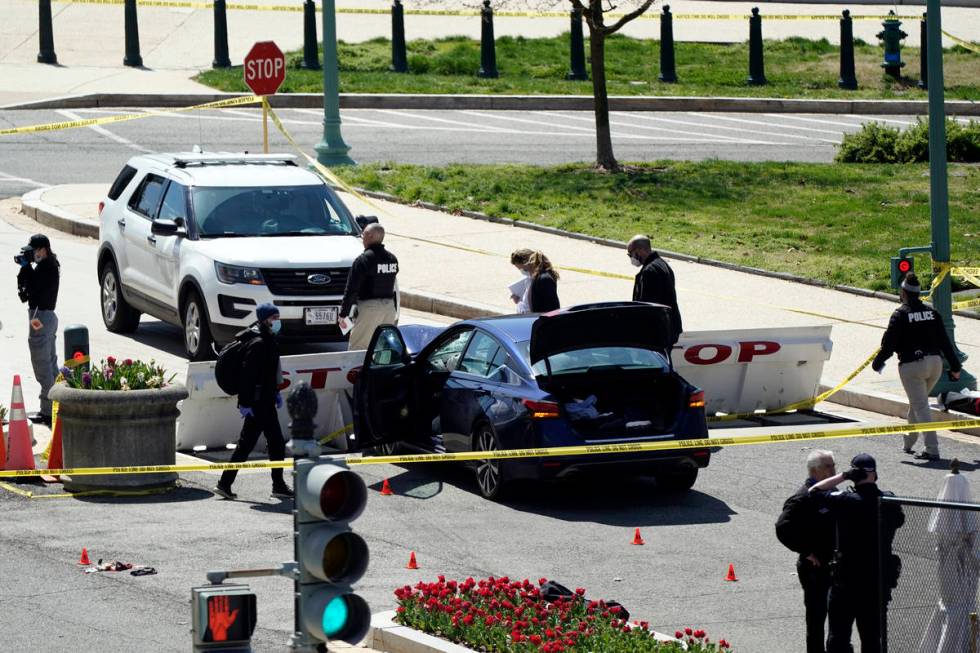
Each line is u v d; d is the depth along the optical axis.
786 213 95.19
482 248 87.69
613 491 52.12
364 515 48.50
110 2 145.12
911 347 55.81
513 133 126.44
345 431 57.53
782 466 55.25
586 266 83.38
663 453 49.38
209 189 69.44
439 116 133.88
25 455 51.47
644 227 91.81
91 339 72.38
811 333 62.66
